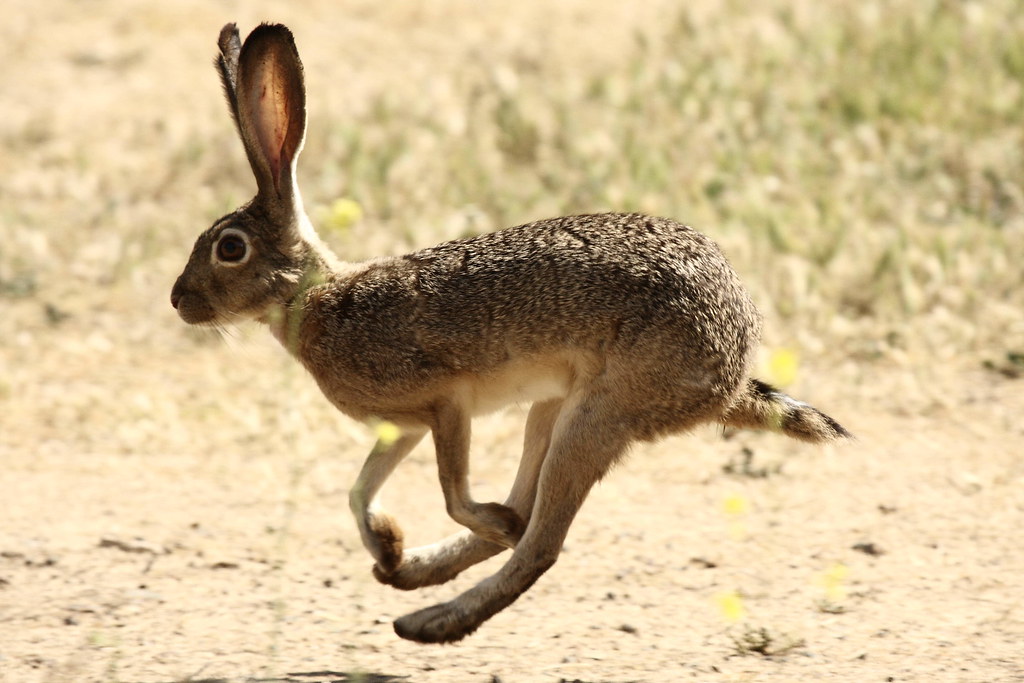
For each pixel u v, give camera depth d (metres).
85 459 17.69
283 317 12.96
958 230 23.78
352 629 12.95
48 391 19.95
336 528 15.65
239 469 17.44
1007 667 11.58
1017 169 25.70
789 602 13.50
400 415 12.47
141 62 32.94
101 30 34.78
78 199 26.70
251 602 13.59
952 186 25.22
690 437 18.25
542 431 12.76
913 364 20.27
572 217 12.38
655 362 11.62
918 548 14.77
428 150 27.42
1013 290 21.98
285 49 12.61
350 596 13.86
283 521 15.80
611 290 11.70
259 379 20.25
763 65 29.86
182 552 14.84
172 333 22.19
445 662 12.09
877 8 31.78
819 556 14.66
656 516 15.94
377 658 12.17
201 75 32.25
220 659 12.05
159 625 12.91
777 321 21.39
